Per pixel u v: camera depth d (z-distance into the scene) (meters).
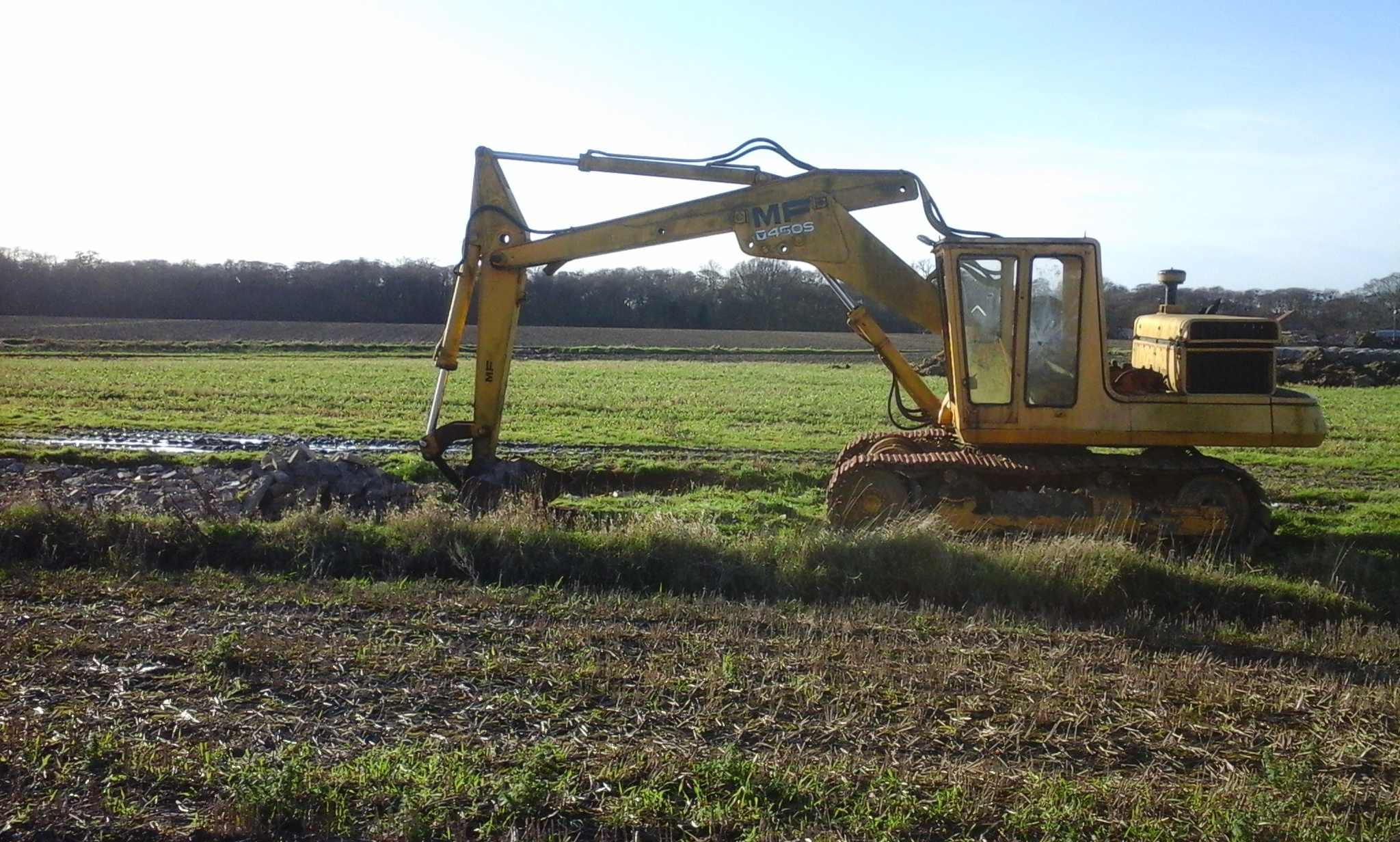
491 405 12.95
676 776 5.61
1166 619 8.81
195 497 11.95
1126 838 5.08
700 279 90.75
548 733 6.16
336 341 56.84
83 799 5.34
